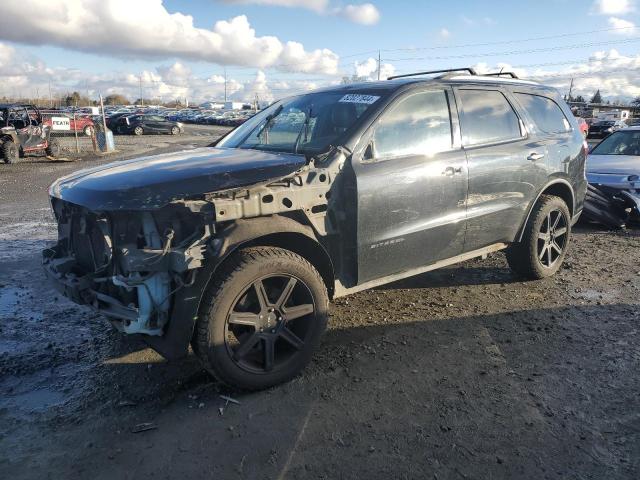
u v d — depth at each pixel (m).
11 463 2.75
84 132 35.72
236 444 2.91
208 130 47.31
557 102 5.71
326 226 3.70
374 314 4.70
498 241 4.98
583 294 5.17
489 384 3.50
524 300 5.02
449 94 4.54
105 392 3.46
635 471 2.67
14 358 3.93
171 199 3.12
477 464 2.73
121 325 3.21
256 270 3.26
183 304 3.11
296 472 2.69
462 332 4.31
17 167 18.11
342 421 3.11
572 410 3.20
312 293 3.55
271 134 4.56
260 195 3.27
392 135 4.06
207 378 3.63
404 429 3.03
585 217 8.23
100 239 3.42
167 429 3.05
